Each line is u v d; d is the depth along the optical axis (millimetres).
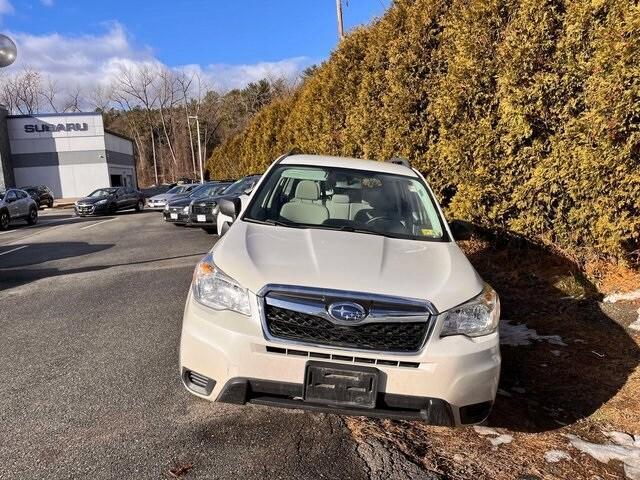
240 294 2627
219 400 2621
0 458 2604
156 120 88500
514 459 2721
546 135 5785
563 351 4156
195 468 2543
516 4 6066
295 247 3025
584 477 2566
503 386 3594
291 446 2775
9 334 4633
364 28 12750
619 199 4906
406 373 2486
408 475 2549
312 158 4500
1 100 69250
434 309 2570
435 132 8266
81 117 47125
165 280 6996
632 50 4344
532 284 5953
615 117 4500
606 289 5320
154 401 3268
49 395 3346
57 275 7520
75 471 2500
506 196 6547
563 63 5328
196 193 15484
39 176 46781
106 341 4430
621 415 3178
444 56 7938
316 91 15320
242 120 76188
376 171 4312
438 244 3465
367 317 2498
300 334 2518
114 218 21703
